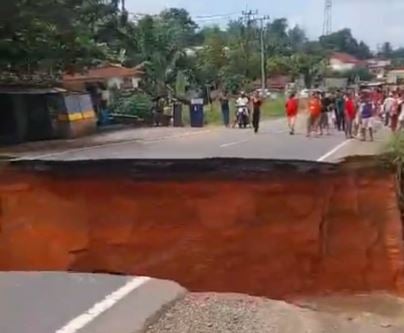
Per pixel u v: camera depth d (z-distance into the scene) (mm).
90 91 37812
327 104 30812
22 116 27141
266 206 10375
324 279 9969
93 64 30922
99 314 5840
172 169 10758
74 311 5902
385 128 26328
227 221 10430
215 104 50844
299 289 9922
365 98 27500
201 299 6406
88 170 10938
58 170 11117
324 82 90312
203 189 10586
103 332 5430
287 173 10414
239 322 5801
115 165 11000
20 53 26984
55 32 27219
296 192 10344
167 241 10570
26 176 11141
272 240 10250
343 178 10320
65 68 30422
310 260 10117
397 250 9945
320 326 6277
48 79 31031
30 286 6680
